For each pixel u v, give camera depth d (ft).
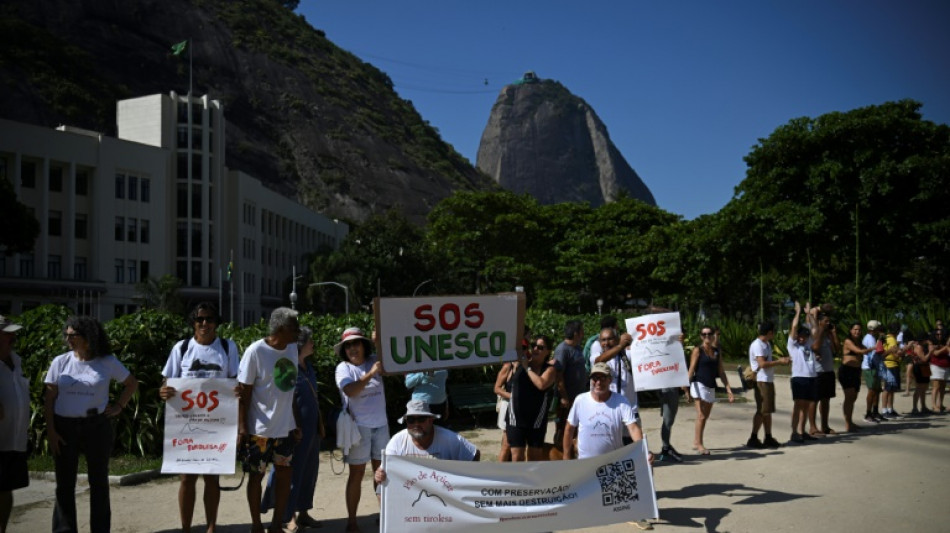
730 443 39.58
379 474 19.63
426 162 638.53
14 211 149.59
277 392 21.79
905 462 33.55
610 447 23.44
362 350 24.23
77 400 21.21
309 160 545.85
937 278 113.80
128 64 506.48
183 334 35.88
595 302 165.58
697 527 23.81
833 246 109.60
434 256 250.98
